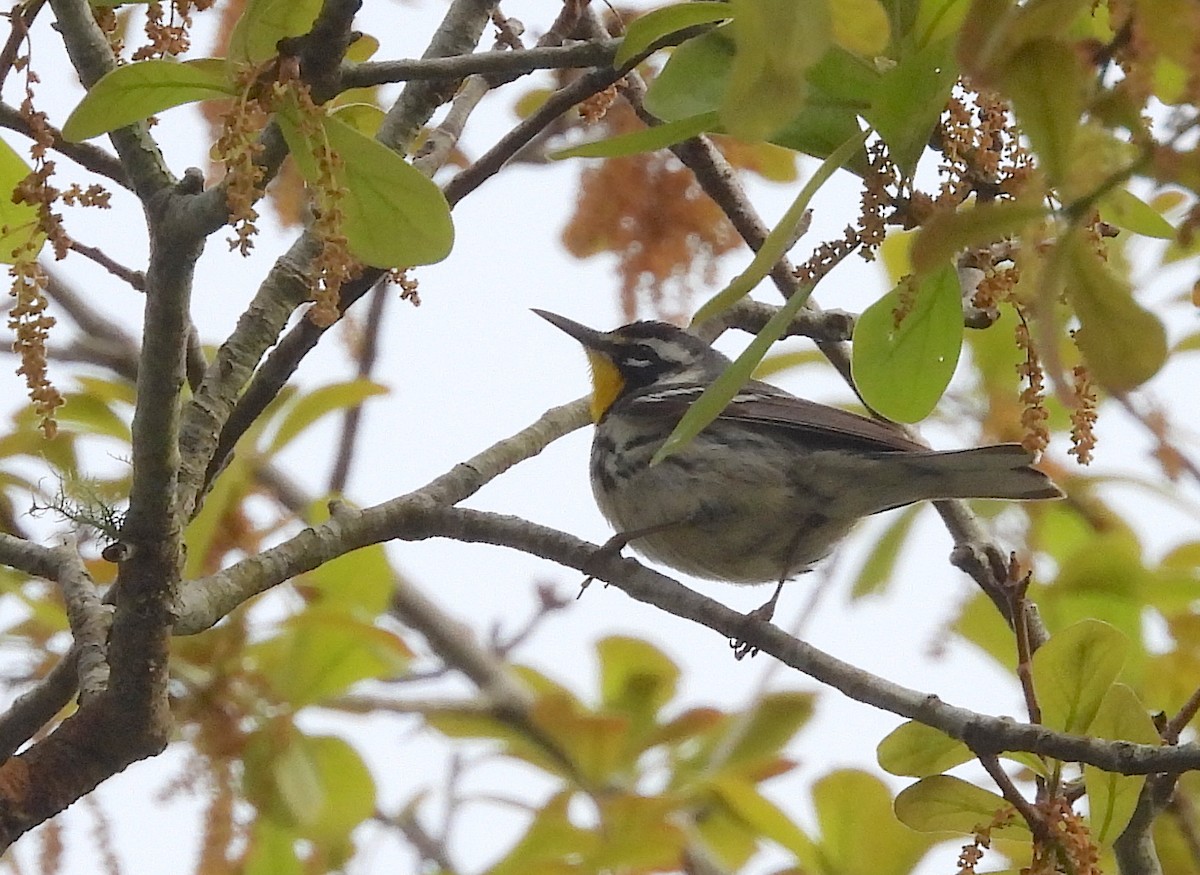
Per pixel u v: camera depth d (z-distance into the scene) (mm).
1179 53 4422
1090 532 12234
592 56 7508
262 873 10547
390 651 10258
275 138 7039
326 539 9086
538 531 9711
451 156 13047
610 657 12234
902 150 6508
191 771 9766
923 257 4945
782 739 11586
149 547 7426
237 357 9180
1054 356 4715
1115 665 7699
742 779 11352
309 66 6488
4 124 7828
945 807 7801
